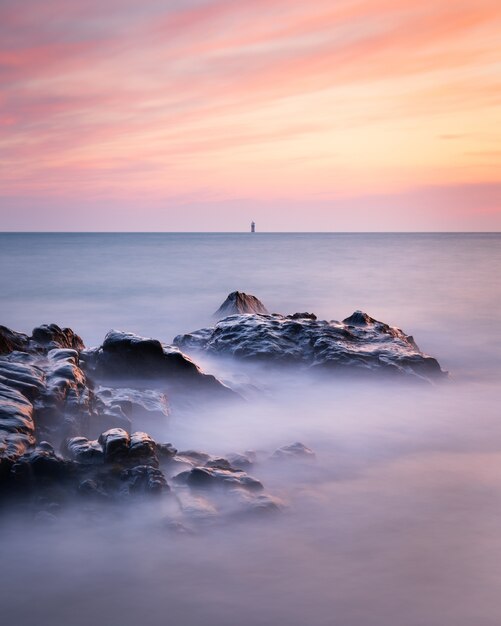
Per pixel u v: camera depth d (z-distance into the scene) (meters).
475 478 10.95
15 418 10.22
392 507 9.55
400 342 19.94
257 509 8.87
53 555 7.82
